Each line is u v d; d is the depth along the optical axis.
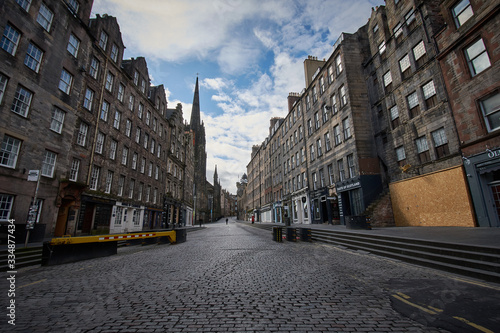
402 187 16.33
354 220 14.79
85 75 18.17
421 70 15.07
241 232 26.45
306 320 3.74
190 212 54.62
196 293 5.13
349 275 6.41
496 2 10.62
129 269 7.68
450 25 12.83
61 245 8.91
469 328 3.30
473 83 11.76
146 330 3.45
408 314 3.86
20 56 12.98
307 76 30.23
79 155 17.39
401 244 8.57
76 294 5.15
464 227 11.72
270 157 47.00
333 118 22.86
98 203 19.33
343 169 21.20
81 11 17.86
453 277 5.71
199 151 92.75
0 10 11.95
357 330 3.38
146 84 28.73
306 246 12.63
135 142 25.58
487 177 11.38
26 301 4.71
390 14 17.95
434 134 14.22
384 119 18.53
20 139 12.91
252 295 4.96
